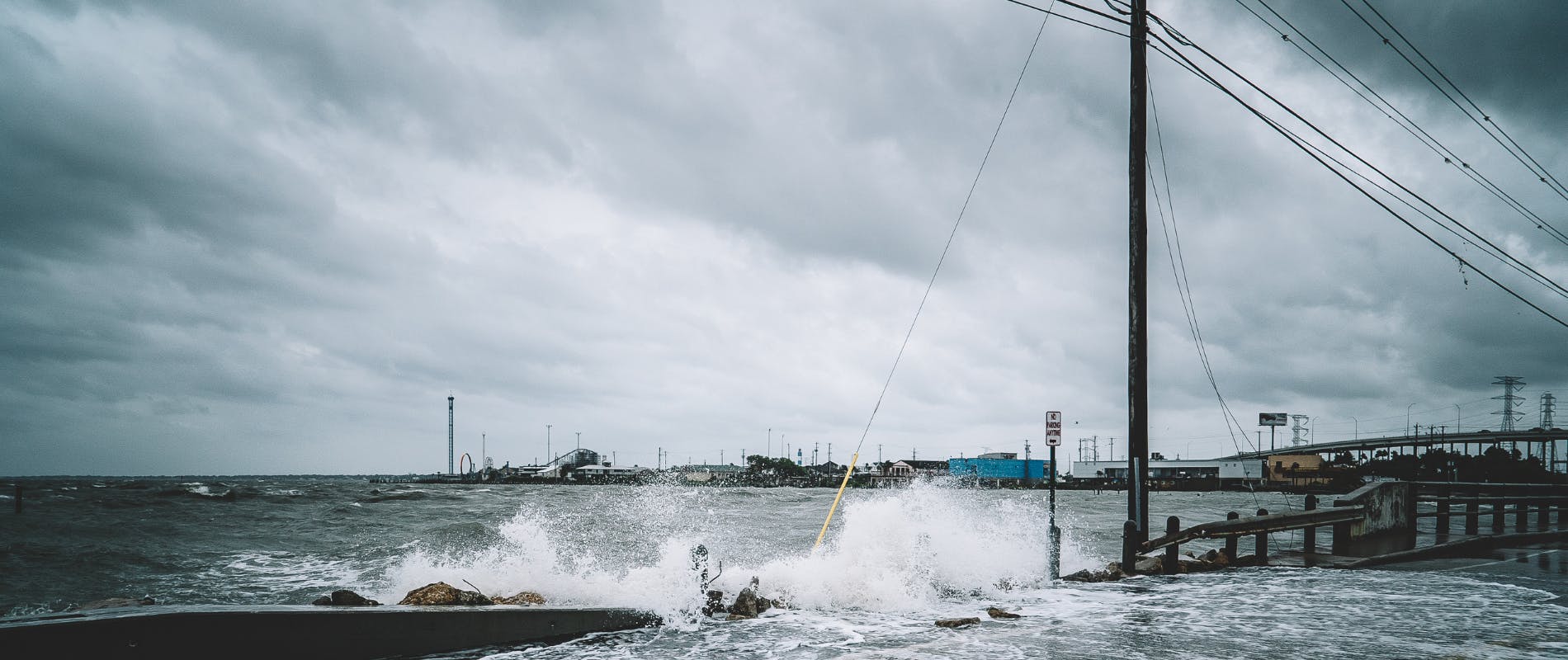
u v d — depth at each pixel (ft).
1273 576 39.70
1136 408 41.52
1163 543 40.65
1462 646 23.45
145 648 18.15
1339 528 51.03
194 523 99.91
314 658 20.57
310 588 46.47
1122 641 24.52
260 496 203.10
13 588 47.62
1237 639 24.72
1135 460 41.32
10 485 324.39
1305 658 21.97
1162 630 26.23
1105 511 153.69
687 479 633.61
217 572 54.70
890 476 493.77
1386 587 35.58
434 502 177.99
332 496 221.25
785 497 212.43
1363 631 25.81
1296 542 59.26
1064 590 35.65
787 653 23.34
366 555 64.75
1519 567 43.29
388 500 193.88
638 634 26.12
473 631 23.56
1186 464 504.43
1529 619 27.84
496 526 88.94
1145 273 42.06
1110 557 57.47
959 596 34.01
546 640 24.90
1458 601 31.65
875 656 22.72
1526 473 364.79
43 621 16.84
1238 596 33.30
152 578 51.96
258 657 19.72
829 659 22.39
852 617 29.37
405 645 22.22
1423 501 58.44
